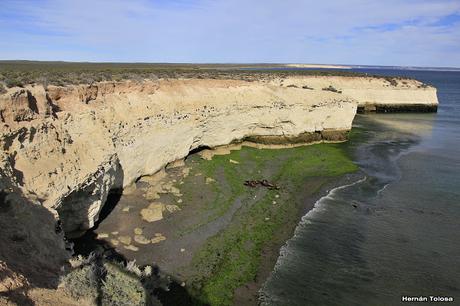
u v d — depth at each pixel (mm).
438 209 32000
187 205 29719
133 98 35531
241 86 49906
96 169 24250
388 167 43344
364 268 23438
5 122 20422
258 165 41281
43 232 17328
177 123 37688
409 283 22234
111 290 14391
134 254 22641
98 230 24656
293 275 22422
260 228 27500
